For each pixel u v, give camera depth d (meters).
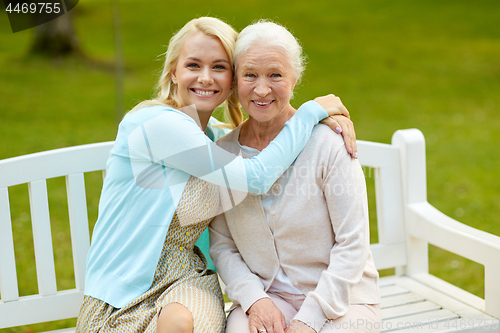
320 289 1.75
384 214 2.49
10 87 8.81
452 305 2.22
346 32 13.08
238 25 12.97
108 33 12.70
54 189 5.29
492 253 2.08
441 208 4.85
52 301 2.14
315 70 10.47
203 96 1.96
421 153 2.48
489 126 7.39
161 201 1.82
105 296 1.80
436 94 9.06
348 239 1.79
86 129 7.07
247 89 1.84
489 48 11.54
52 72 9.71
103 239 1.89
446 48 11.71
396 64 10.77
